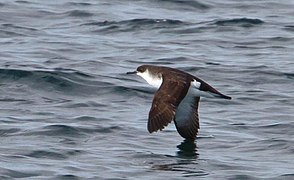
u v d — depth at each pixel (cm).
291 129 1766
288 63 2270
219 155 1603
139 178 1455
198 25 2612
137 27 2605
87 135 1702
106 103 1941
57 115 1833
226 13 2758
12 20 2656
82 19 2688
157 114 1291
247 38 2512
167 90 1318
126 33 2559
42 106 1905
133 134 1716
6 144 1627
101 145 1645
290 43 2469
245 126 1789
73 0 2861
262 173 1495
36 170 1477
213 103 1944
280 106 1936
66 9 2772
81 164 1521
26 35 2517
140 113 1872
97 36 2530
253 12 2777
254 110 1906
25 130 1712
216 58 2320
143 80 2106
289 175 1482
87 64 2242
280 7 2841
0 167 1481
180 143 1667
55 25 2634
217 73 2186
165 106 1294
